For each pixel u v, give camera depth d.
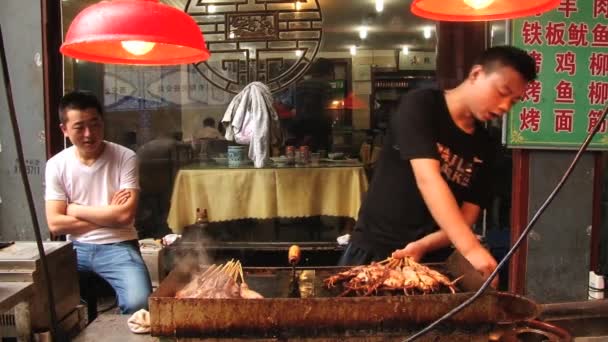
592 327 1.75
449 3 2.01
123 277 3.12
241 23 4.43
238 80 4.54
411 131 2.16
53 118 3.85
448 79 3.86
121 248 3.24
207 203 4.51
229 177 4.46
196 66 4.55
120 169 3.28
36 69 3.77
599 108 3.35
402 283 1.81
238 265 2.01
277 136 4.49
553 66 3.34
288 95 4.57
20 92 3.79
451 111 2.27
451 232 1.95
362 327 1.52
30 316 1.98
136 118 4.59
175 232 4.49
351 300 1.51
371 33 4.43
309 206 4.48
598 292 3.34
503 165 4.05
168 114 4.62
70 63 4.05
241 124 4.40
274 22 4.40
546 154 3.49
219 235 4.50
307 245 4.43
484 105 2.10
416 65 4.45
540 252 3.56
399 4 4.37
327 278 1.99
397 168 2.43
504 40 3.58
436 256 2.41
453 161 2.32
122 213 3.18
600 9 3.28
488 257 1.85
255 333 1.52
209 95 4.58
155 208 4.68
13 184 3.85
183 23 1.77
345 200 4.49
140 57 2.18
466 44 3.81
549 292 3.59
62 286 2.22
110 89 4.51
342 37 4.46
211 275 1.87
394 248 2.46
